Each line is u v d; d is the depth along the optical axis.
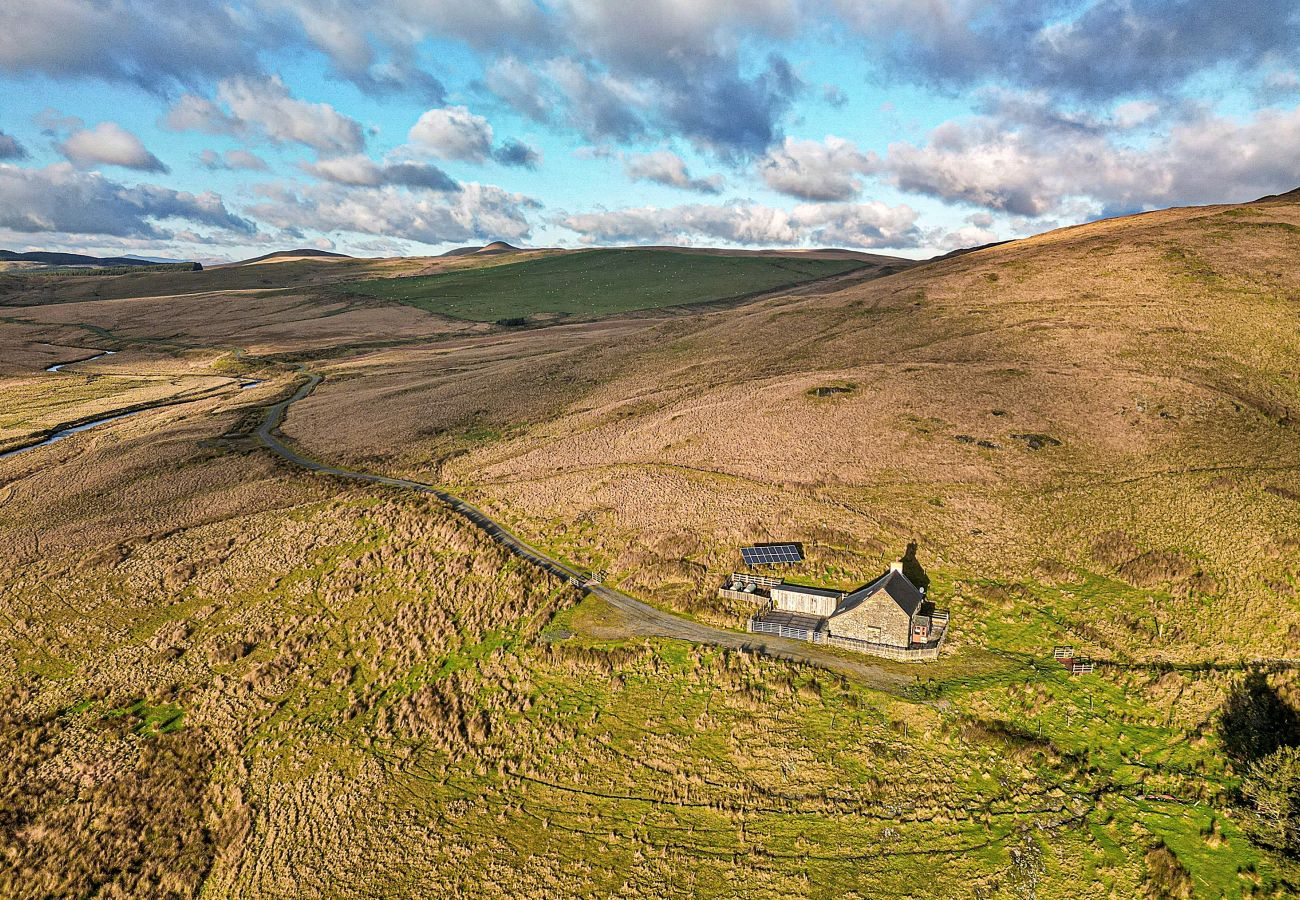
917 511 52.78
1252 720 30.39
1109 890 25.45
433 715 40.28
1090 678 35.50
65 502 75.56
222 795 37.66
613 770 34.69
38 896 33.44
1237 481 49.09
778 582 46.75
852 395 75.50
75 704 45.47
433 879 30.59
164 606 55.56
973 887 26.41
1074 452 58.06
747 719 36.22
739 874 28.55
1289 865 24.72
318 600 54.59
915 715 34.69
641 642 43.41
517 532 60.94
